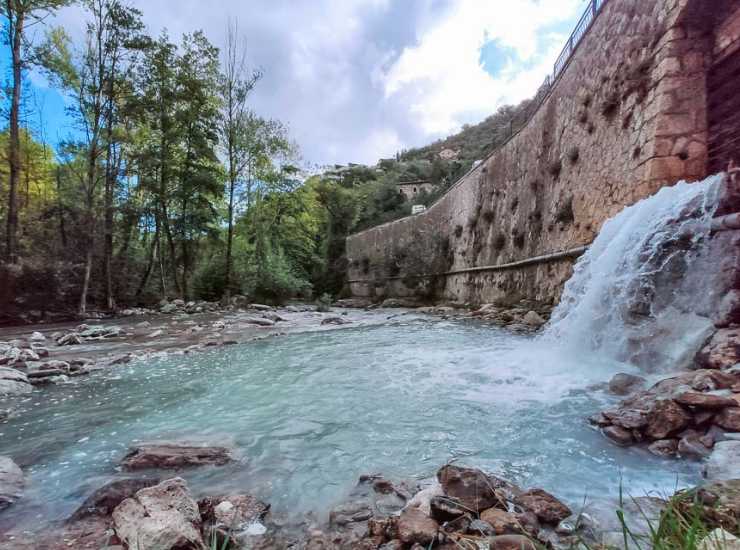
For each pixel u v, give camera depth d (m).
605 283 6.06
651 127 7.05
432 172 51.12
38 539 1.96
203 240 25.00
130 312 16.67
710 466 2.38
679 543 1.26
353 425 3.68
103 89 16.89
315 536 1.94
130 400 4.58
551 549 1.67
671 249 4.98
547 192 12.45
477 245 19.42
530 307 12.53
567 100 11.20
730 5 6.29
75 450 3.20
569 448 2.98
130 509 1.95
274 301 24.08
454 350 7.42
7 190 19.08
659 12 7.11
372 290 31.56
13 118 14.65
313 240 37.38
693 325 4.49
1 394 4.79
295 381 5.39
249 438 3.40
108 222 17.42
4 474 2.60
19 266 14.05
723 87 6.65
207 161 22.38
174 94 19.70
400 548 1.74
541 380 4.95
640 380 4.25
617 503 2.14
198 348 8.17
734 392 3.04
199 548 1.75
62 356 7.38
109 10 16.36
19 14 14.51
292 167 28.25
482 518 1.96
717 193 4.54
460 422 3.66
